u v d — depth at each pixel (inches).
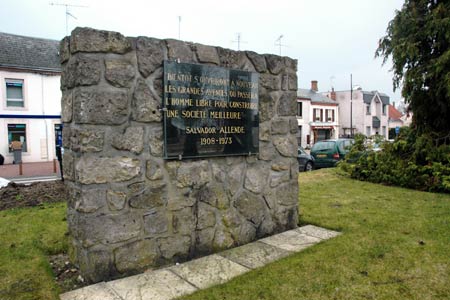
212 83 138.7
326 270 118.8
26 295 104.3
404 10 316.8
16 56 802.2
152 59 122.4
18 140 802.2
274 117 163.8
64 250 143.2
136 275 119.3
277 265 124.3
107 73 112.7
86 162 109.7
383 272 116.3
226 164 146.4
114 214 115.8
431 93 304.2
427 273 114.9
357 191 269.9
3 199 246.5
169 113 126.4
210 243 141.0
